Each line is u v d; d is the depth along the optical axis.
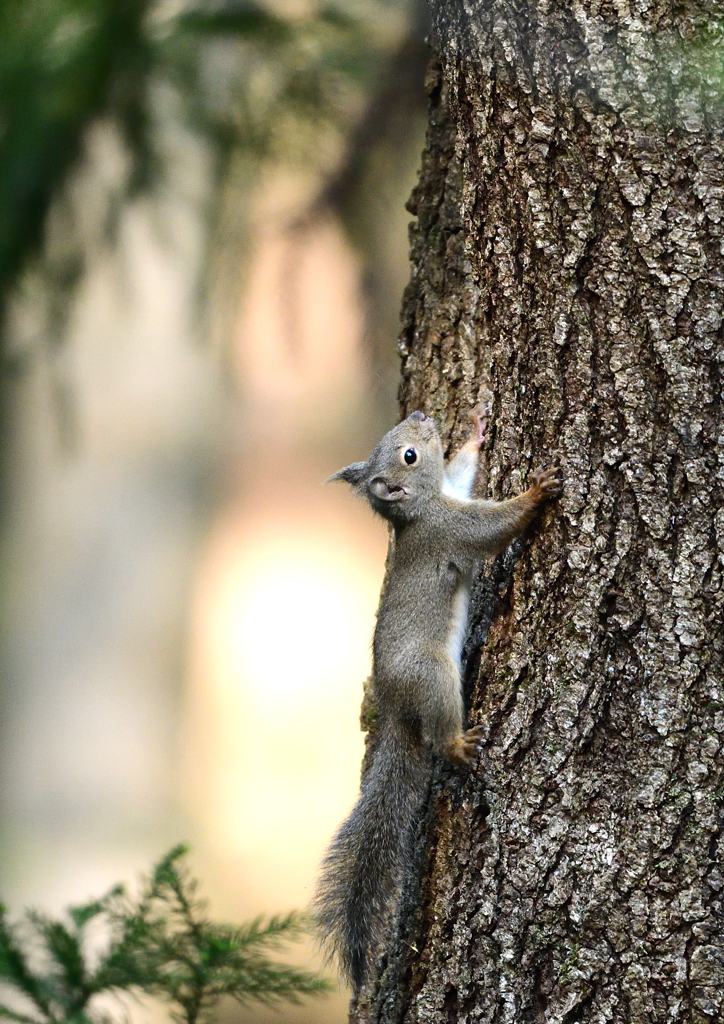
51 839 20.05
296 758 21.88
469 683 8.73
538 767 7.55
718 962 6.96
